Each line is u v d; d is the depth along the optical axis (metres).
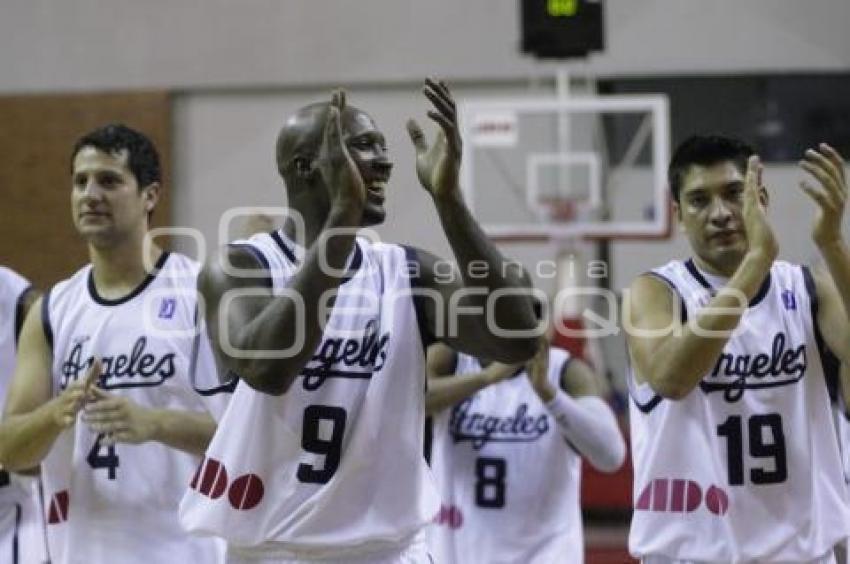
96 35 33.50
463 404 13.63
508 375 12.65
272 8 33.28
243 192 33.28
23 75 33.62
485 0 32.81
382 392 8.29
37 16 33.59
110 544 10.28
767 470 9.48
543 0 24.48
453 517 13.49
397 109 32.97
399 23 33.00
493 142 27.61
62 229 33.38
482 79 32.72
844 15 32.22
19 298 11.50
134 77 33.44
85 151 10.51
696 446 9.51
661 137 26.83
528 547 13.40
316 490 8.24
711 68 32.28
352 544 8.30
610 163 30.69
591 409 13.54
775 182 32.09
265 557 8.44
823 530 9.55
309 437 8.22
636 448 9.74
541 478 13.49
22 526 11.64
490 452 13.54
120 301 10.59
